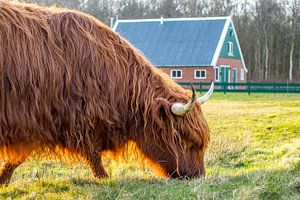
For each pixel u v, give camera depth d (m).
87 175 7.27
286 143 11.29
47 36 5.95
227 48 50.97
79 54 6.06
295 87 36.66
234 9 84.06
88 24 6.35
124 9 79.56
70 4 58.31
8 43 5.64
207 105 23.98
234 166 8.88
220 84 37.00
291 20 72.25
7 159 6.10
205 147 6.69
